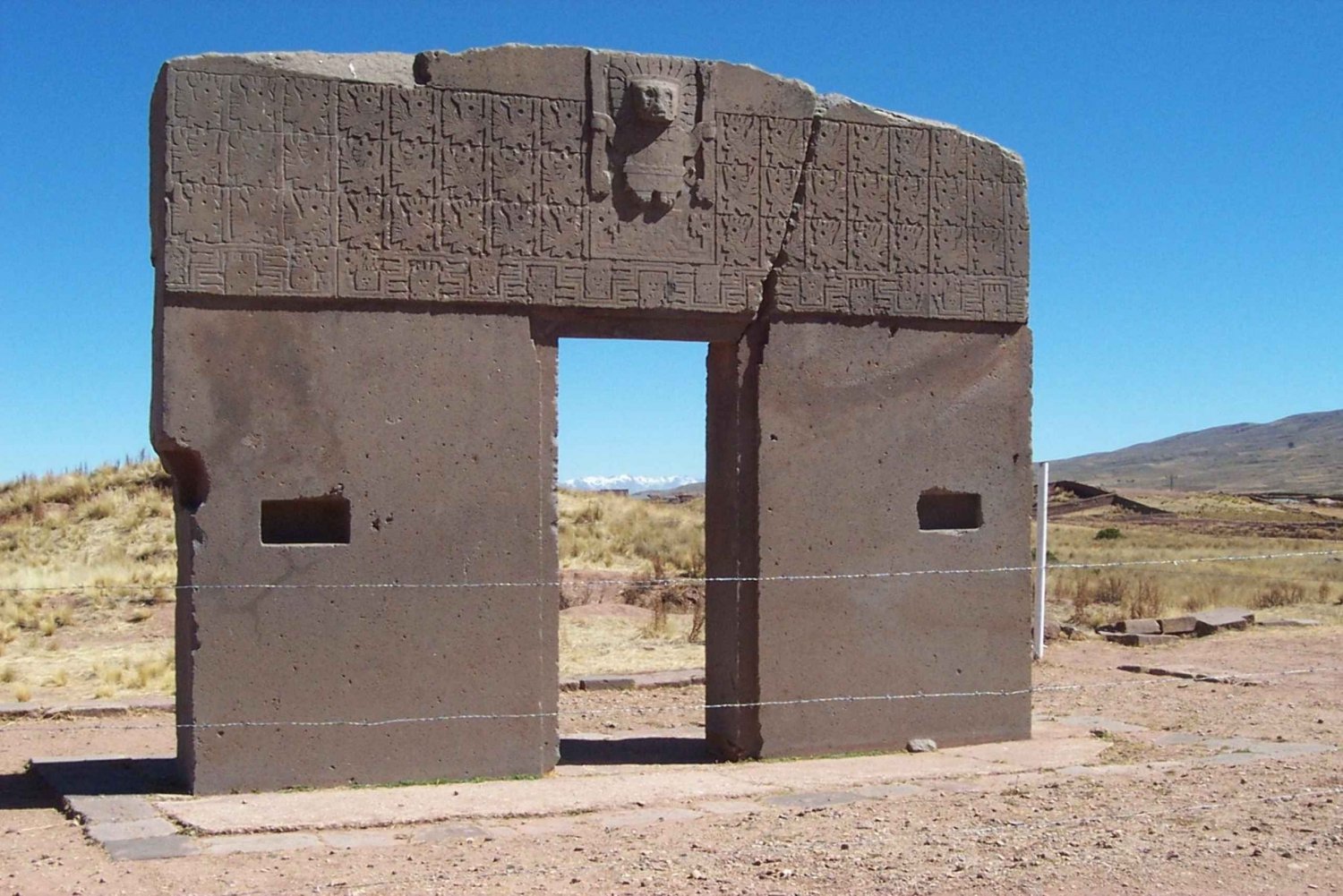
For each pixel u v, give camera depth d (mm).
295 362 8094
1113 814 7090
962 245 9539
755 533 9086
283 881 5961
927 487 9477
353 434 8188
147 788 8125
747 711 9133
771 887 5770
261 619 8031
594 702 12188
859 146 9258
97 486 25156
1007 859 6188
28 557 21844
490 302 8430
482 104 8422
